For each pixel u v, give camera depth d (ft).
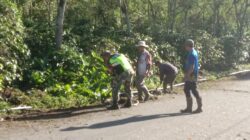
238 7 100.89
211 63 77.66
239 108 41.63
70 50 50.26
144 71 44.47
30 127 32.58
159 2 82.94
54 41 51.78
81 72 48.26
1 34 43.42
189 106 39.17
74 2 73.51
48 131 31.40
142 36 63.62
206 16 99.19
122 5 70.23
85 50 54.70
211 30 96.89
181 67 68.33
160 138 30.04
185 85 39.04
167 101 45.29
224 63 81.82
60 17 50.85
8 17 46.06
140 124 34.17
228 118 36.83
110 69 40.65
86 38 56.80
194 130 32.45
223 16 100.83
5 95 40.57
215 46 81.15
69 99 43.19
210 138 30.30
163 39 70.38
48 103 41.09
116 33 64.08
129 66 41.04
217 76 70.13
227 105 43.29
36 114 37.29
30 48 49.67
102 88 44.78
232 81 65.82
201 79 64.90
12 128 32.14
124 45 59.11
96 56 50.44
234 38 88.02
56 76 46.75
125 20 73.15
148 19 80.89
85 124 33.88
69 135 30.32
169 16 81.30
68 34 55.62
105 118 36.29
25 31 51.67
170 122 35.04
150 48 60.18
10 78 42.34
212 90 55.01
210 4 94.53
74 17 71.72
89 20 71.72
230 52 84.74
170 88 51.29
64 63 48.70
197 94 38.96
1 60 41.98
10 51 43.78
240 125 34.27
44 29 54.39
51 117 36.40
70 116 36.99
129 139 29.60
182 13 92.02
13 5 47.62
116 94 40.32
